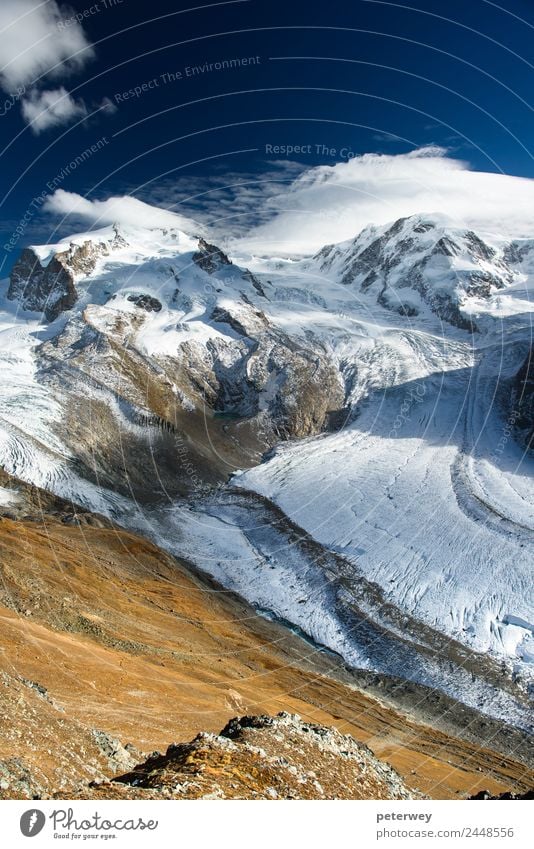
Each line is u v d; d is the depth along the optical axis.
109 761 22.94
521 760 71.81
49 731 22.28
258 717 27.02
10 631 36.62
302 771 22.31
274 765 21.59
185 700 41.03
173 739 32.47
